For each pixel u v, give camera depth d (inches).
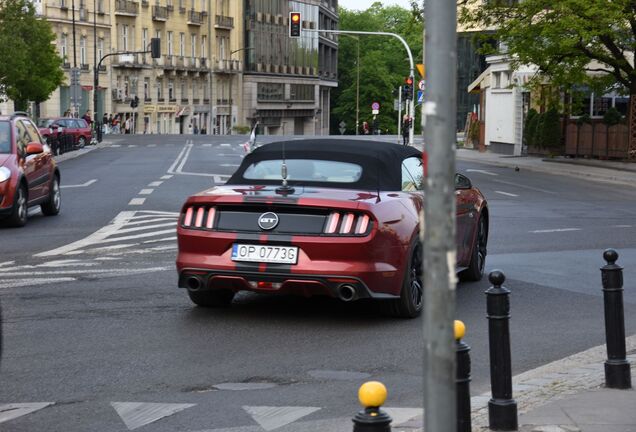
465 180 535.5
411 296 438.6
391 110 6663.4
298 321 433.1
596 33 1729.8
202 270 424.8
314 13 6195.9
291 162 457.1
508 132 2536.9
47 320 427.8
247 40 5521.7
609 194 1269.7
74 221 860.0
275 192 426.6
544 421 271.0
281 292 421.7
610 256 315.3
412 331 415.5
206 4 5201.8
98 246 679.1
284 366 354.3
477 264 543.2
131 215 900.0
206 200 428.8
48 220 872.9
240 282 421.7
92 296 484.7
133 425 281.3
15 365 351.9
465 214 519.8
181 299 479.5
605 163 1913.1
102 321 426.3
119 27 4441.4
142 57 4606.3
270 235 417.4
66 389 320.8
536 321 442.9
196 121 5098.4
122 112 4453.7
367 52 6781.5
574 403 292.4
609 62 1868.8
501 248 691.4
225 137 3767.2
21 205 824.9
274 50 5757.9
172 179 1395.2
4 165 815.7
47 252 650.2
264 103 5659.5
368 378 338.6
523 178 1594.5
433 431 161.3
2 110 3440.0
